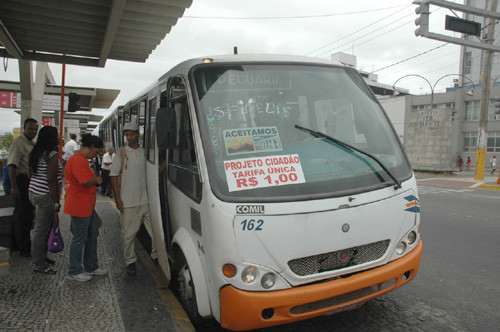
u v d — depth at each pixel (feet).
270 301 9.86
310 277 10.34
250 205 10.07
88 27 22.15
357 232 10.94
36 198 15.80
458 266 19.02
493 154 151.84
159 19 21.54
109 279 15.69
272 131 11.67
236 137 11.27
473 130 157.17
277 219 10.14
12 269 16.52
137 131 16.48
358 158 11.89
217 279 10.12
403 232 11.90
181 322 12.14
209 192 10.36
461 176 96.63
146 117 18.56
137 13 20.77
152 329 11.69
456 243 23.21
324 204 10.58
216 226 10.04
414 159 113.09
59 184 16.24
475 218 30.86
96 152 15.28
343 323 13.14
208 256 10.45
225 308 10.05
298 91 12.62
